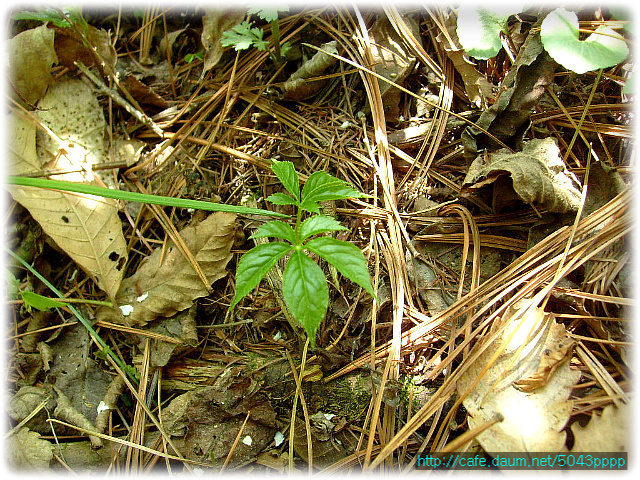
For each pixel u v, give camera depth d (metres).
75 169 0.31
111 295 0.28
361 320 0.27
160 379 0.27
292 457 0.24
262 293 0.28
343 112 0.32
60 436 0.26
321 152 0.31
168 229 0.30
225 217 0.28
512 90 0.27
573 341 0.23
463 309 0.25
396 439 0.22
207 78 0.35
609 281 0.24
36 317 0.28
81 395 0.27
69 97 0.33
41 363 0.27
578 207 0.25
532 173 0.25
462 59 0.30
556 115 0.29
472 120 0.30
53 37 0.31
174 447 0.25
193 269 0.28
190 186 0.31
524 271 0.25
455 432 0.23
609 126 0.28
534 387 0.21
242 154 0.31
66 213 0.29
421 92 0.32
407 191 0.29
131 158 0.32
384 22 0.32
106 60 0.34
